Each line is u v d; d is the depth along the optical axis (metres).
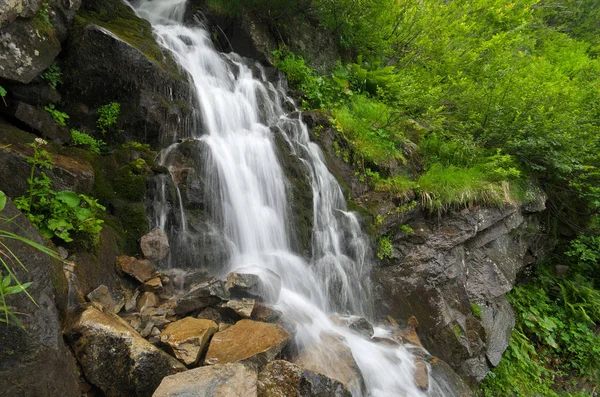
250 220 4.44
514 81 7.32
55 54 3.59
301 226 4.84
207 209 4.12
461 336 5.34
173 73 4.58
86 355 2.36
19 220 2.25
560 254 8.72
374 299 5.27
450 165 6.86
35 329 2.00
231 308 3.17
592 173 7.10
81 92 3.92
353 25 8.00
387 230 5.76
